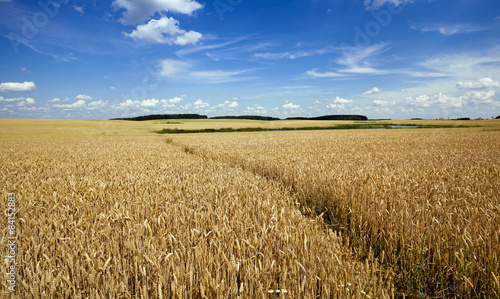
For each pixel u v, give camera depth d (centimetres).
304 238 334
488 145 1939
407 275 366
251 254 308
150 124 8244
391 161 1116
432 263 355
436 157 1262
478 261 336
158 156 1426
